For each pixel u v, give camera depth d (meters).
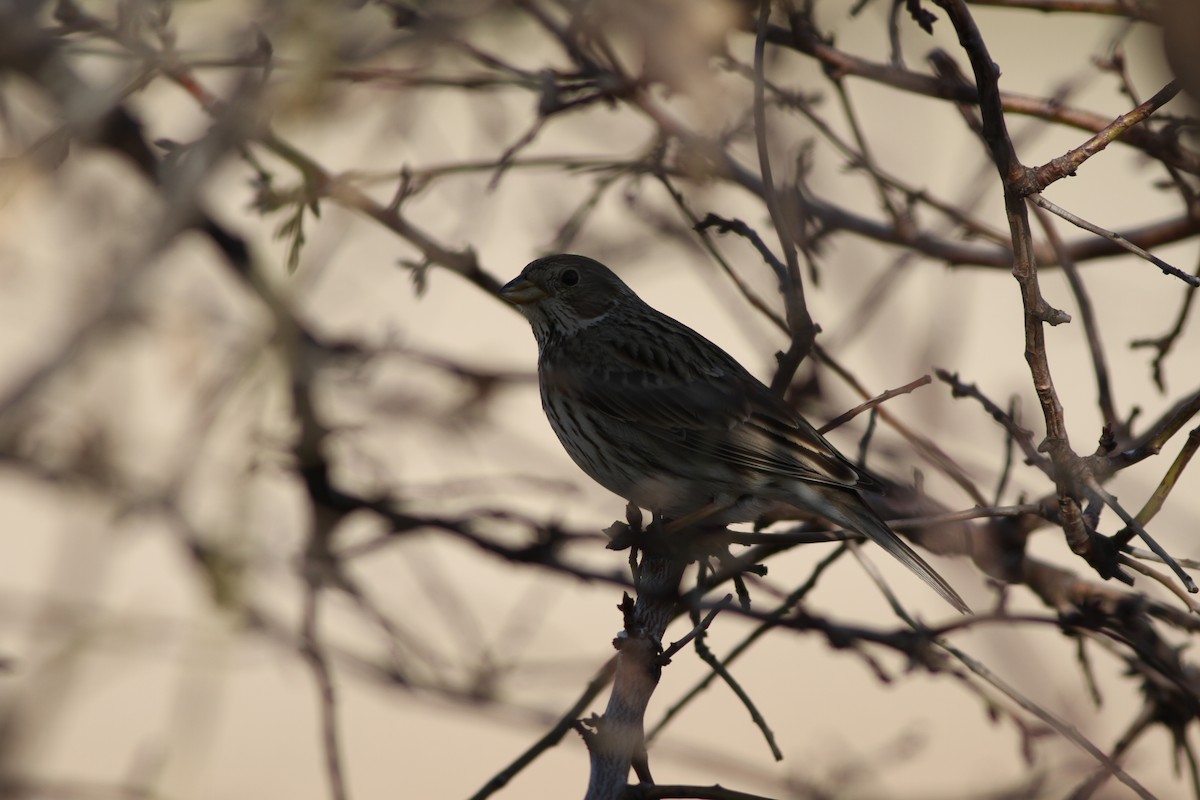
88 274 5.59
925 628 7.95
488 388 9.98
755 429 9.03
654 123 8.65
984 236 9.18
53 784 6.80
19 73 7.25
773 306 9.37
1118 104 16.98
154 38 8.09
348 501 9.33
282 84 6.07
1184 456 6.18
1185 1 5.63
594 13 7.81
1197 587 5.87
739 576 7.19
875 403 7.35
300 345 8.24
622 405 9.70
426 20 6.66
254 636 8.09
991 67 5.71
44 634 5.42
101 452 6.43
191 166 5.66
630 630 6.17
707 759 8.38
